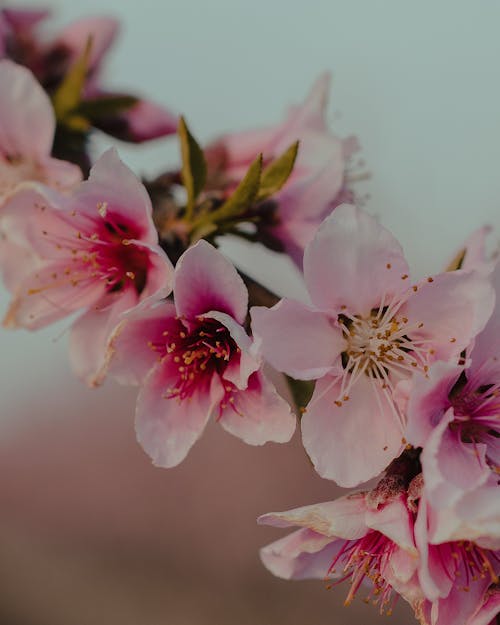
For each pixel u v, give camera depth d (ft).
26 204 1.18
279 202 1.23
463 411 1.10
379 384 1.11
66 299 1.19
